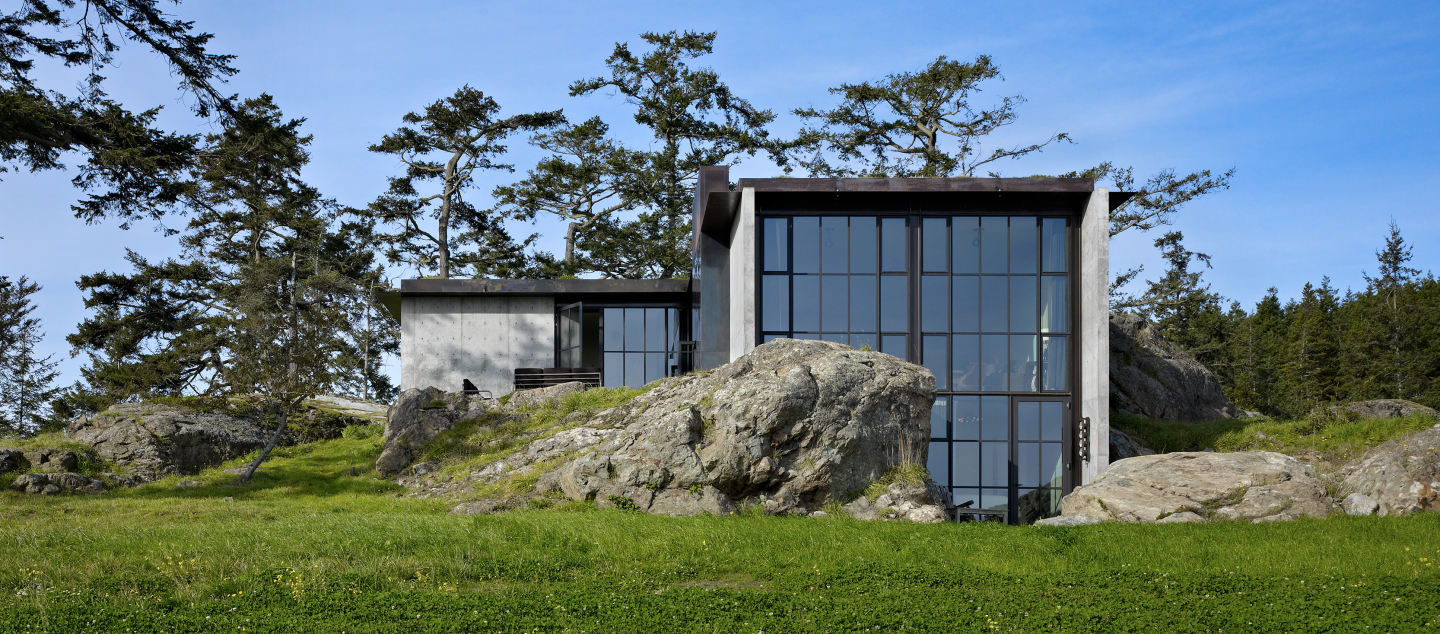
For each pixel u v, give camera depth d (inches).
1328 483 621.6
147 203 1026.7
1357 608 326.6
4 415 1715.1
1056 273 802.2
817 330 797.9
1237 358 2158.0
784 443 637.3
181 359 1656.0
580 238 1792.6
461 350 1119.0
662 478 617.6
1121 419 927.7
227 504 671.8
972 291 800.9
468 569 399.9
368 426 1111.6
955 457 785.6
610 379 1153.4
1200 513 580.1
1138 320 1131.3
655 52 1710.1
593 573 404.5
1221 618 318.3
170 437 883.4
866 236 805.9
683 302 1167.0
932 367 794.8
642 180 1701.5
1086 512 611.2
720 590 361.1
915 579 387.5
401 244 1824.6
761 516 578.2
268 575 383.2
